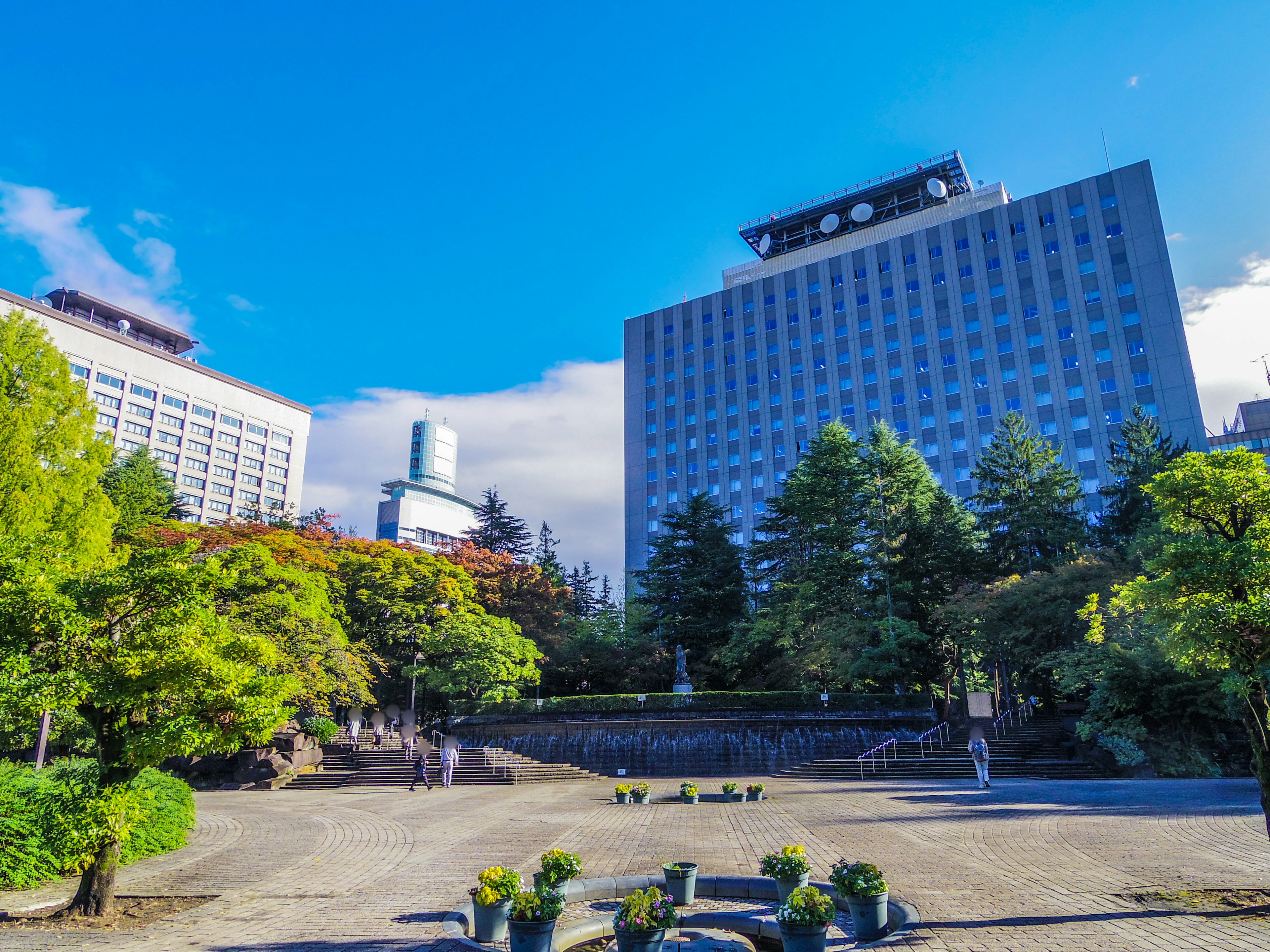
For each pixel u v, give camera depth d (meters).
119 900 10.61
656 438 98.88
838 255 92.62
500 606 49.75
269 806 22.67
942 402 82.44
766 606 47.00
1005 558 42.28
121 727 10.03
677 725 34.06
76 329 105.31
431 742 37.72
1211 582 10.49
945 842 13.48
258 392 130.12
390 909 9.86
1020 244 82.06
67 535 18.95
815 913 7.65
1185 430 71.12
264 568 28.22
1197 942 7.46
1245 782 22.17
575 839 15.28
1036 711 39.78
